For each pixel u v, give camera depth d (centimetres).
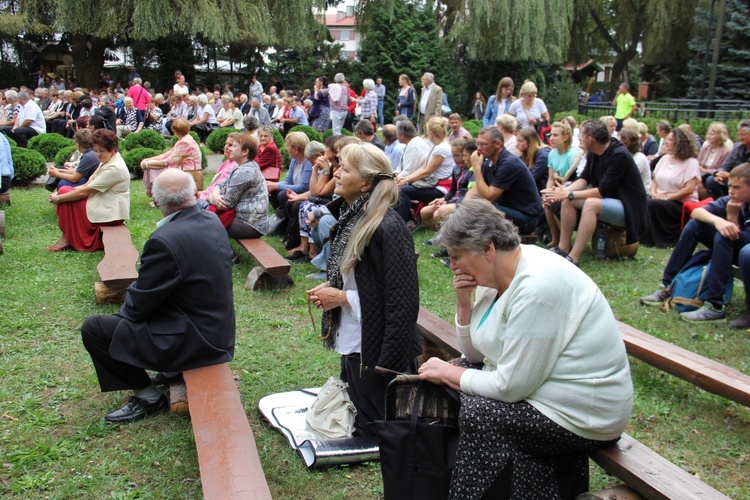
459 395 237
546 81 3419
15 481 292
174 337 327
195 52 3372
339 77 1569
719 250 479
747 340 454
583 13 3553
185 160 874
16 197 955
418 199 763
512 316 220
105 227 653
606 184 611
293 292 559
